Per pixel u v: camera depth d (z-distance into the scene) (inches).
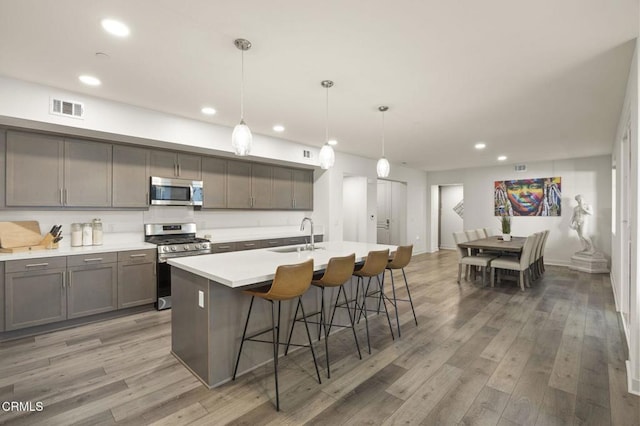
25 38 85.2
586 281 214.1
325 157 125.4
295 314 110.7
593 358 104.3
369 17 76.7
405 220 332.2
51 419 73.9
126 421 73.4
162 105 138.1
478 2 70.8
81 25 79.3
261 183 210.4
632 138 93.6
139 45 89.2
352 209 302.0
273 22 78.6
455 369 97.5
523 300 170.6
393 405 79.7
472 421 73.5
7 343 115.0
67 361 102.0
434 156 261.3
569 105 137.5
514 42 87.7
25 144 126.9
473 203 327.6
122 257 142.1
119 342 116.6
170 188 166.1
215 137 166.6
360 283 141.3
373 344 116.0
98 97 128.6
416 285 204.4
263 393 84.9
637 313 84.7
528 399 82.0
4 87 109.0
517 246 199.3
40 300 122.1
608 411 77.1
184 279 100.3
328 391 85.7
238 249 188.4
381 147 224.4
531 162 290.0
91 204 142.9
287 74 108.0
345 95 126.6
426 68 103.4
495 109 142.9
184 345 99.8
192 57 96.2
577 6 71.8
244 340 93.8
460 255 213.2
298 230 247.1
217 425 72.2
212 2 70.9
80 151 140.0
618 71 105.0
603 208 255.6
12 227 129.3
